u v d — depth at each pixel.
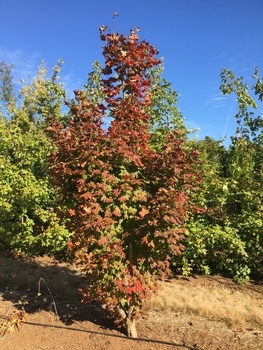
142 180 4.48
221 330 4.68
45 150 8.82
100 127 4.39
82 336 4.54
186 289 6.46
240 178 7.60
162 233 3.98
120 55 4.47
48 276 7.21
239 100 7.81
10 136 8.96
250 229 7.14
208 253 7.36
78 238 4.24
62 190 4.57
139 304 4.41
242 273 7.18
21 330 4.72
